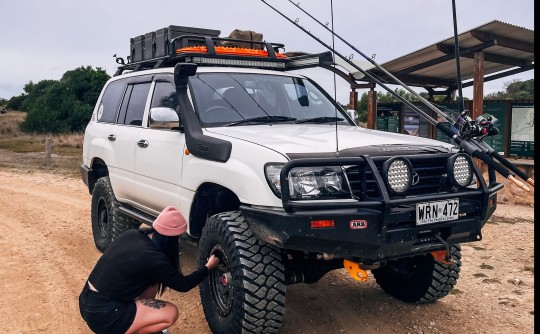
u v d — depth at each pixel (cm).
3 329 459
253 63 574
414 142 431
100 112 708
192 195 462
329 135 438
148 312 376
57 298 530
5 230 811
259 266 384
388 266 500
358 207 363
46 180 1392
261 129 460
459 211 395
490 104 1145
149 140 541
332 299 520
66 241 743
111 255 371
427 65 1112
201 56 530
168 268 369
